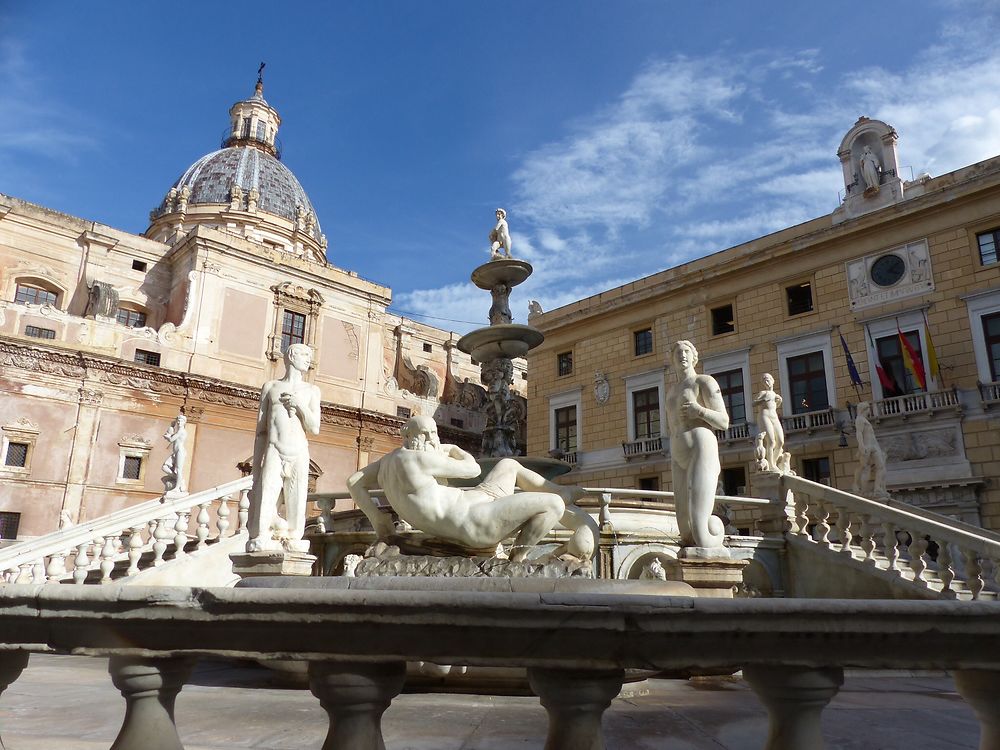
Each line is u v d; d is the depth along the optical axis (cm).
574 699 212
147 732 230
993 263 2214
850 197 2572
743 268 2795
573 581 341
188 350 3147
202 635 223
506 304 1291
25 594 226
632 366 3088
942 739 398
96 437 2788
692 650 207
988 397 2125
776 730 210
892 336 2398
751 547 1052
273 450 750
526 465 948
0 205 3156
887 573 966
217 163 4922
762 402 1220
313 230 4912
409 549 432
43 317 2816
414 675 530
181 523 1033
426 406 3891
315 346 3538
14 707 472
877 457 1474
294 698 509
